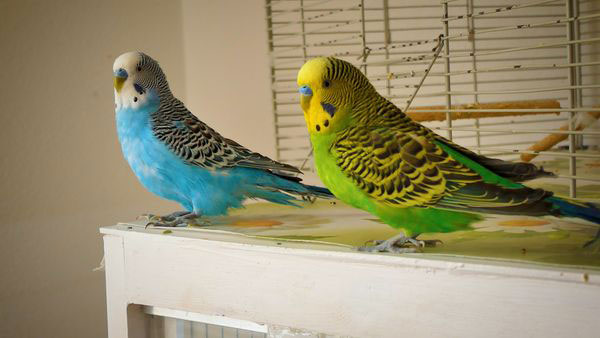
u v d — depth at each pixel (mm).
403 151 758
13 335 1450
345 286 809
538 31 1647
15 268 1459
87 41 1606
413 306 757
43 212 1517
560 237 817
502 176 759
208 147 1005
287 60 1808
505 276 691
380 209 787
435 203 744
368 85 831
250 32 1834
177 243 968
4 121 1440
